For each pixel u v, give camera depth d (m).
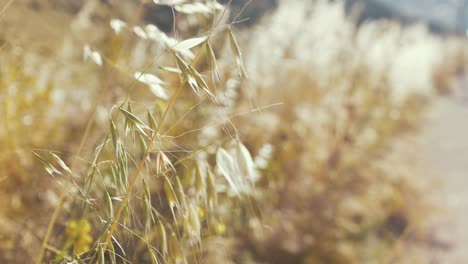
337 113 5.81
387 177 5.85
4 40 1.99
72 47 2.84
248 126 3.31
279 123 4.51
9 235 1.77
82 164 1.80
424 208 5.91
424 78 10.34
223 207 1.90
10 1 1.74
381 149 6.61
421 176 7.30
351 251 4.14
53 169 1.15
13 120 2.34
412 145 9.02
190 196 1.40
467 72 28.41
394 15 28.45
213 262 1.95
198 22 1.95
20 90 2.44
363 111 6.56
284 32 6.01
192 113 2.14
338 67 7.11
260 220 2.06
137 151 1.51
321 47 6.51
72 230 1.49
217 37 2.09
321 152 4.87
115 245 1.44
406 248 5.01
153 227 1.57
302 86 5.77
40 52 2.62
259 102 4.79
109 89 2.00
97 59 1.41
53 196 2.01
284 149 4.10
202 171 1.26
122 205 1.13
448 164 9.02
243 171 1.22
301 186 4.30
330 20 6.80
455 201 6.75
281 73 5.51
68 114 2.90
